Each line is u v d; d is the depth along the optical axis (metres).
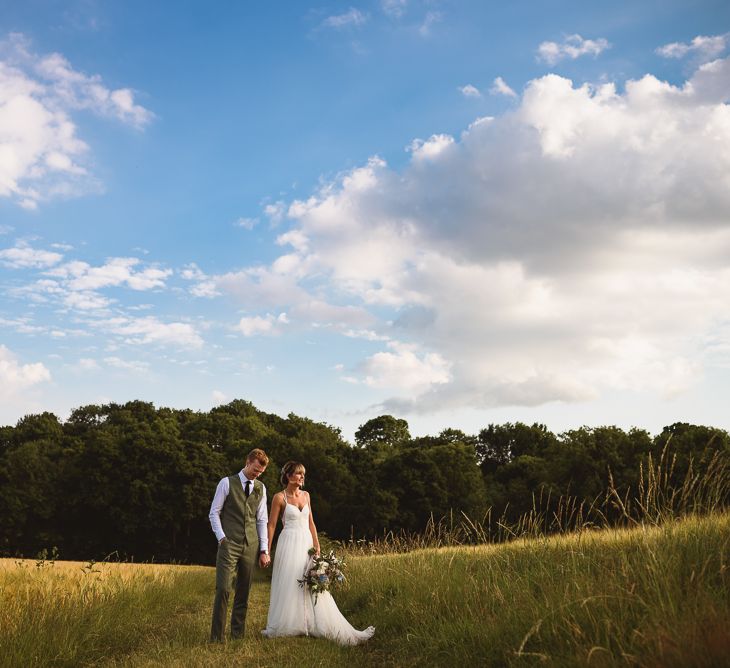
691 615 3.74
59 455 64.56
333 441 79.62
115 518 54.28
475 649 5.12
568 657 4.02
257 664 5.20
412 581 8.14
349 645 6.48
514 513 48.66
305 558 7.04
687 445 37.75
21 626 6.23
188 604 11.02
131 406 86.44
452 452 60.06
